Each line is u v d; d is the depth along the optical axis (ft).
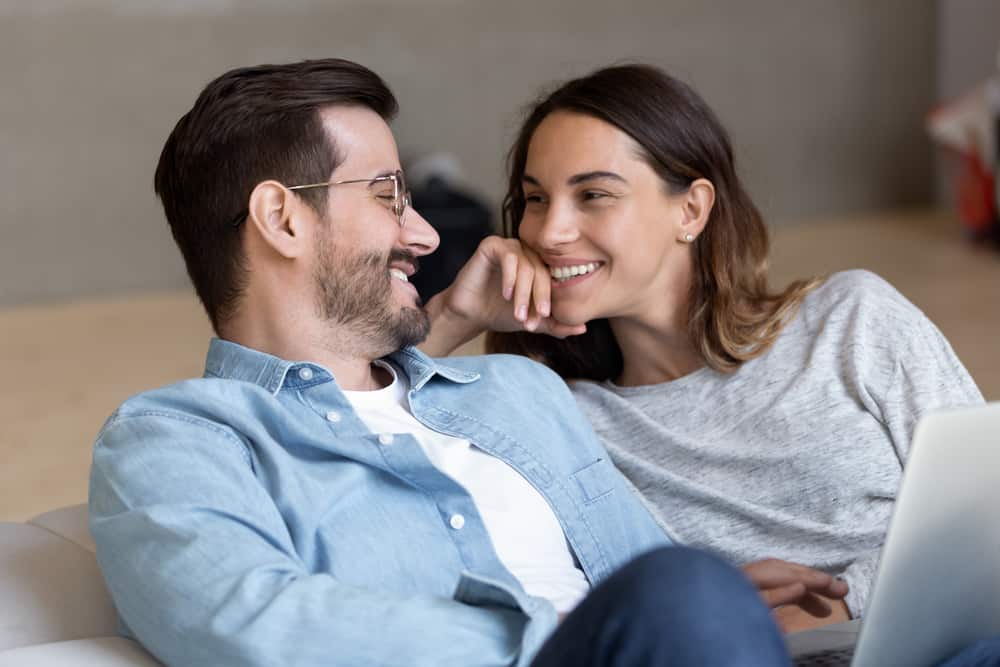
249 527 5.97
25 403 19.21
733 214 8.64
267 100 6.97
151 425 6.32
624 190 8.18
